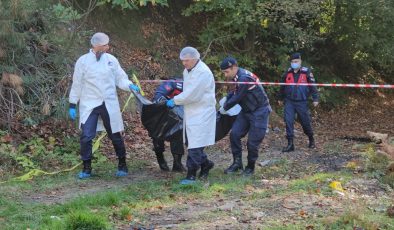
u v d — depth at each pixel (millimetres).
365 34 14219
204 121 7027
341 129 13805
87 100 7535
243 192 6645
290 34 13617
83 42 11023
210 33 13586
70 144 9164
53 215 5637
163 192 6629
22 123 9227
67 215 5418
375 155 8320
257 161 8930
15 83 9078
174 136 7727
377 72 18469
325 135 12398
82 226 5016
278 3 12398
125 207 5750
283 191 6617
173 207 5965
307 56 15711
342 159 8961
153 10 14039
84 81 7531
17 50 9477
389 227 5145
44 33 10031
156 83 12523
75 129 9672
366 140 11398
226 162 9078
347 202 6027
